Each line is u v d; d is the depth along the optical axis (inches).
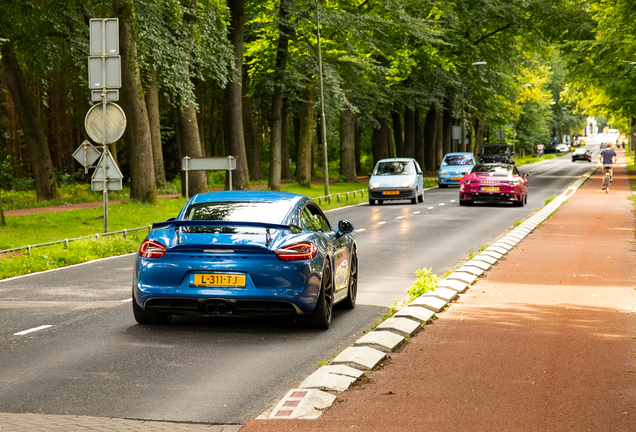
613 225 817.5
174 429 189.3
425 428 186.2
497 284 439.2
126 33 1032.2
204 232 315.3
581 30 1860.2
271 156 1560.0
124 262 594.6
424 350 273.6
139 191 1066.1
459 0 1867.6
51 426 191.2
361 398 213.3
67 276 511.8
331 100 1540.4
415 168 1275.8
